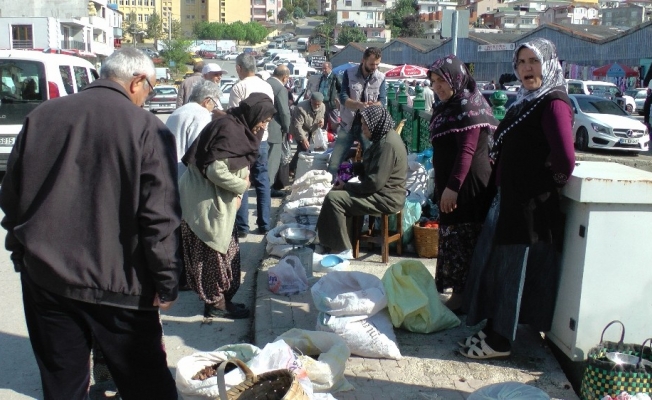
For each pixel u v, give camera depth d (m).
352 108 8.39
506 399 3.41
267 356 3.48
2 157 10.83
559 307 4.04
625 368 3.52
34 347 2.90
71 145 2.73
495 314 4.07
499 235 4.03
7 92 10.84
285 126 8.87
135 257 2.80
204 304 5.45
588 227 3.76
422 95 9.19
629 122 19.84
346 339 4.22
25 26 60.88
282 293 5.41
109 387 3.89
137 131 2.76
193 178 4.88
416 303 4.52
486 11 154.25
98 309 2.81
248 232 7.80
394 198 5.98
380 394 3.80
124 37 124.56
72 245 2.73
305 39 145.75
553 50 3.90
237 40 156.12
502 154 4.03
